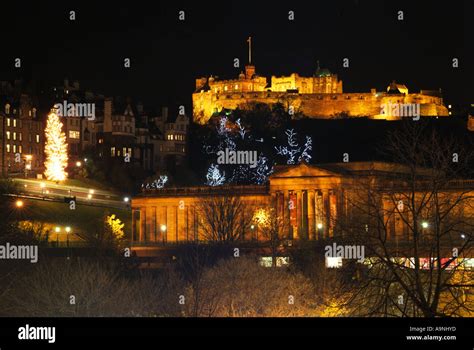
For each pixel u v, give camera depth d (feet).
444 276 401.90
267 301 522.06
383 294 362.53
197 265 579.89
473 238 396.78
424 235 418.31
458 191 586.04
